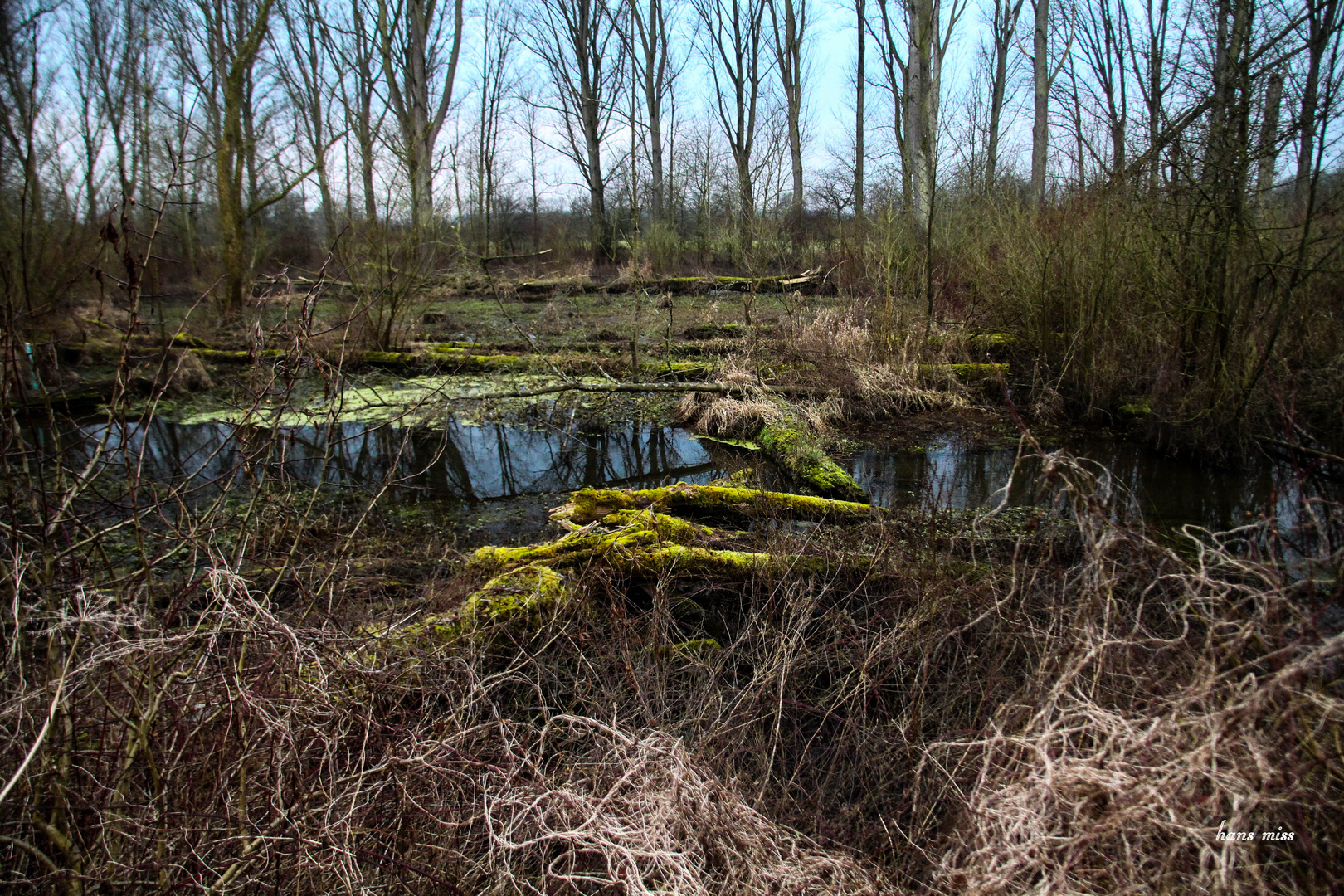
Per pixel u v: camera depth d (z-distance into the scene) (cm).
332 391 331
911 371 879
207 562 365
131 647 176
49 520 213
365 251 984
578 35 2528
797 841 225
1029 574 329
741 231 1547
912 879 211
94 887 168
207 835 179
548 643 302
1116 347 779
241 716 194
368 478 649
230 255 1134
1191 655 202
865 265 1107
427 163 1073
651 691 298
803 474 627
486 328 1272
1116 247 763
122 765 185
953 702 278
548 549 397
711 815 199
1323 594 203
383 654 254
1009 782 194
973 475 644
